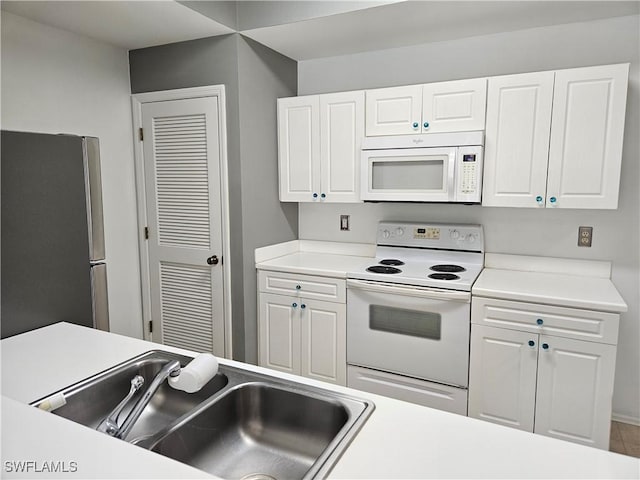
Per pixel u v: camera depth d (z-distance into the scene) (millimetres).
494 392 2287
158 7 2291
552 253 2668
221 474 1173
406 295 2424
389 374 2549
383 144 2689
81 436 875
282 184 3100
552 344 2137
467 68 2805
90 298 1966
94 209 2025
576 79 2238
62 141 1814
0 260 1620
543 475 862
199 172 2922
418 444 970
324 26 2578
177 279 3123
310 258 3135
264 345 2965
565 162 2311
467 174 2475
